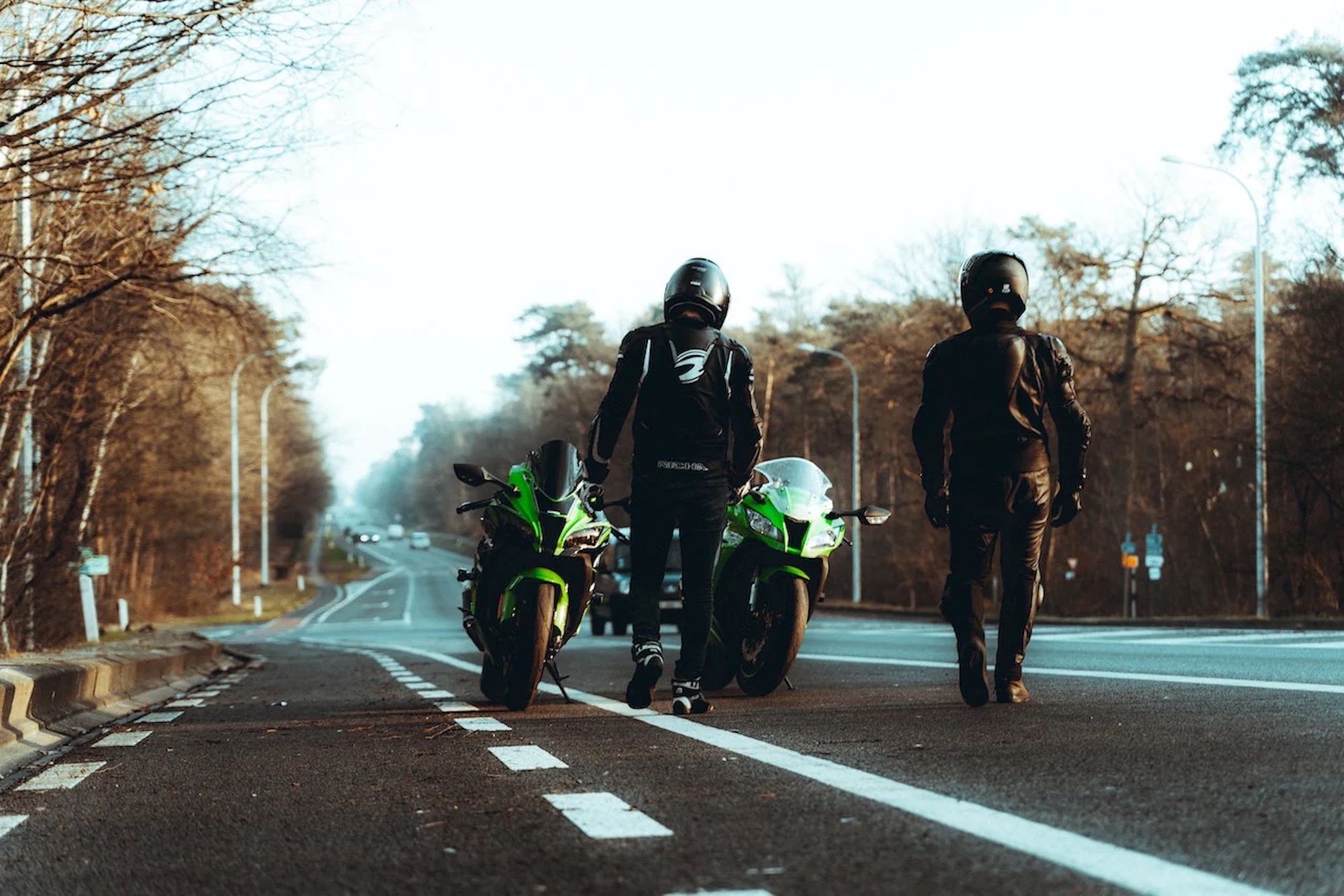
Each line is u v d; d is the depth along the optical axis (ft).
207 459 172.04
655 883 11.37
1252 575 134.51
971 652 24.75
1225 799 14.20
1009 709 24.11
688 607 25.30
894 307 164.14
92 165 38.91
